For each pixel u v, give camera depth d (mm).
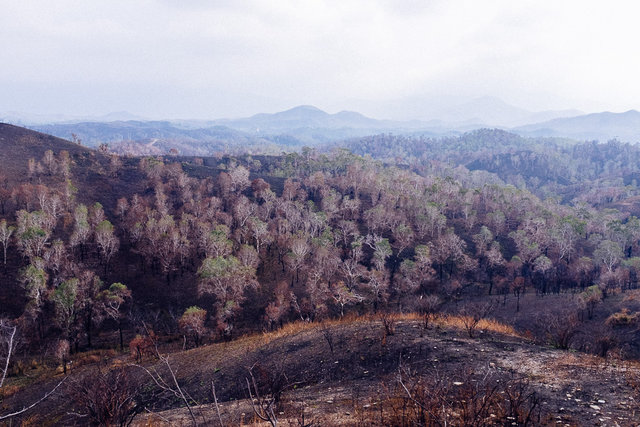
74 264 84875
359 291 97250
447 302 95312
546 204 184875
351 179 170625
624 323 63062
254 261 93625
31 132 170875
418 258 104875
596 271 116438
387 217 128875
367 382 18703
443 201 155750
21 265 84875
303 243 98438
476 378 16094
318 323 36875
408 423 11359
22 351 61719
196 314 62875
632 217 134875
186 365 32094
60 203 105312
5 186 114250
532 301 90625
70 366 51281
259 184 146250
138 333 71125
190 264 98750
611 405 12586
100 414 12992
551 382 14961
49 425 22781
